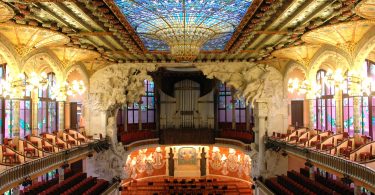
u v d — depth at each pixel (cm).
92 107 3047
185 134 3709
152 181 3675
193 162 3884
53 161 1919
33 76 1964
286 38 2095
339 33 1822
